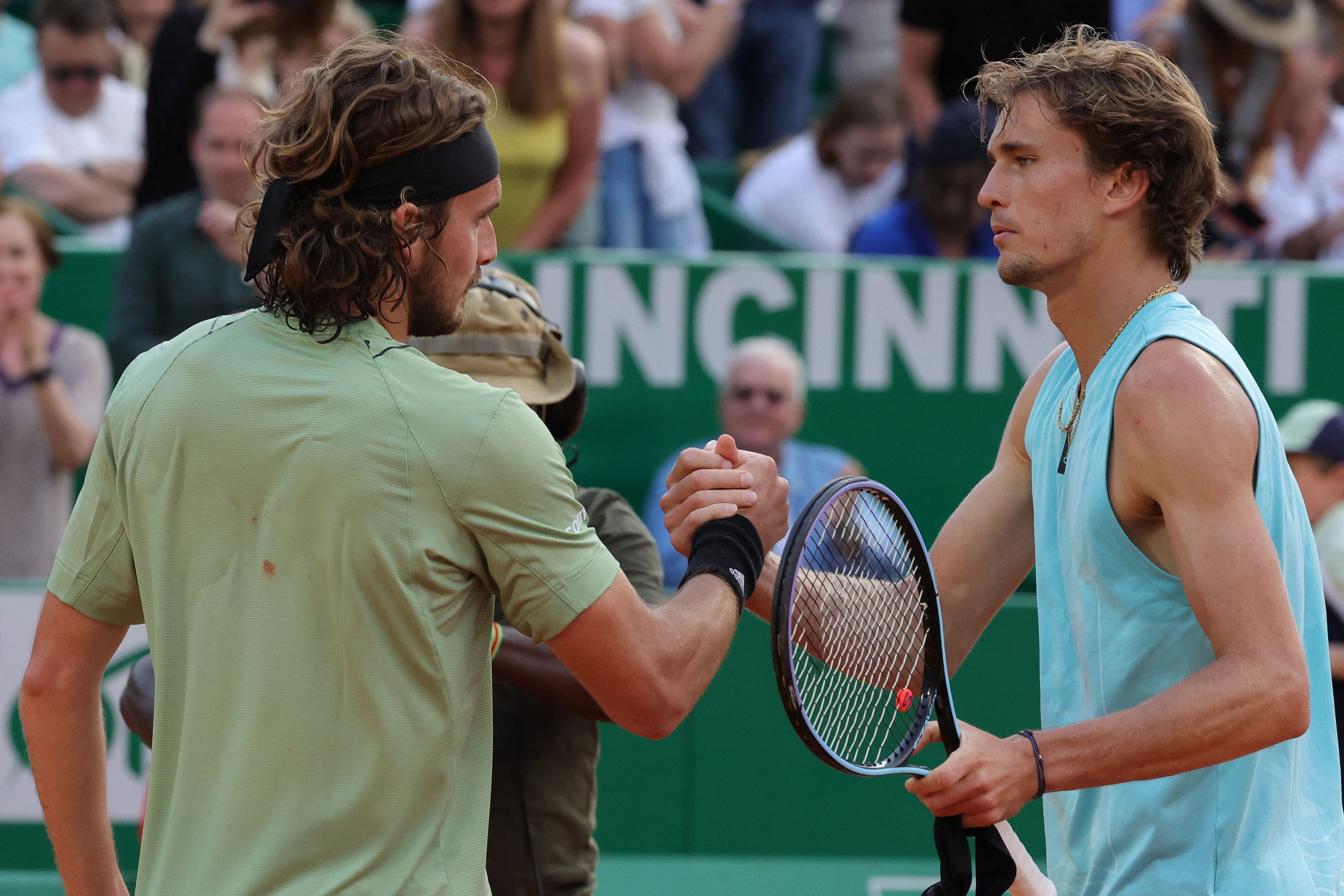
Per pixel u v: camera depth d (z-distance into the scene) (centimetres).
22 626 1290
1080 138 602
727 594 571
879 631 632
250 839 511
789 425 1457
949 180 1597
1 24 2062
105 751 599
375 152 516
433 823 515
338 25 1722
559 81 1575
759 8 2125
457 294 548
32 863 1287
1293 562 598
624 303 1521
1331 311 1532
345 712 509
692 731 1326
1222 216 1727
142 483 530
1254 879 594
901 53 1767
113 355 1423
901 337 1530
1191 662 592
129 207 1828
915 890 1302
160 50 1617
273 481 511
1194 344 583
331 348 520
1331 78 1798
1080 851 645
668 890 1291
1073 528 621
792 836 1327
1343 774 1099
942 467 1539
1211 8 1705
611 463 1534
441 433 511
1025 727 1326
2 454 1430
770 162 1908
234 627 516
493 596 555
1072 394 643
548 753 720
